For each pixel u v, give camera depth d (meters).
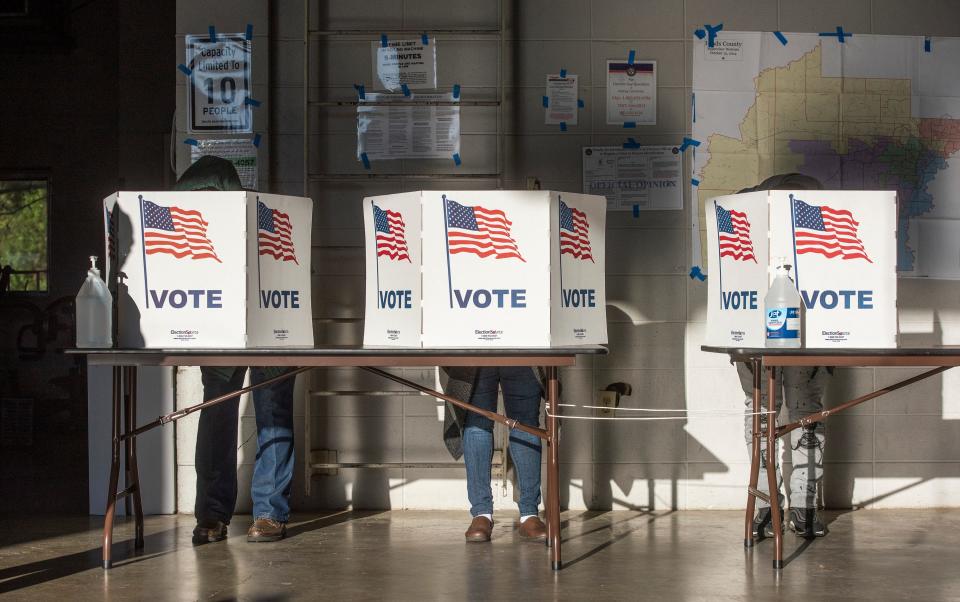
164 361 3.12
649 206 4.36
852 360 3.12
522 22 4.36
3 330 10.35
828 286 3.26
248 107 4.30
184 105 4.32
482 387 3.66
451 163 4.35
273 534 3.66
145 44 9.98
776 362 3.11
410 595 2.88
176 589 2.95
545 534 3.69
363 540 3.68
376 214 3.36
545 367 3.51
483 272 3.15
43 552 3.50
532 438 3.71
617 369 4.35
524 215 3.16
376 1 4.36
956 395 4.39
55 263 10.70
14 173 10.73
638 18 4.37
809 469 3.73
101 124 10.70
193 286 3.17
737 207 3.41
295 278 3.38
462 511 4.29
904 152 4.43
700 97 4.38
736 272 3.44
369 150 4.34
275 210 3.30
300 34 4.33
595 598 2.83
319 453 4.29
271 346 3.28
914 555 3.43
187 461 4.26
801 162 4.40
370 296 3.41
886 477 4.39
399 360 3.10
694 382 4.36
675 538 3.72
